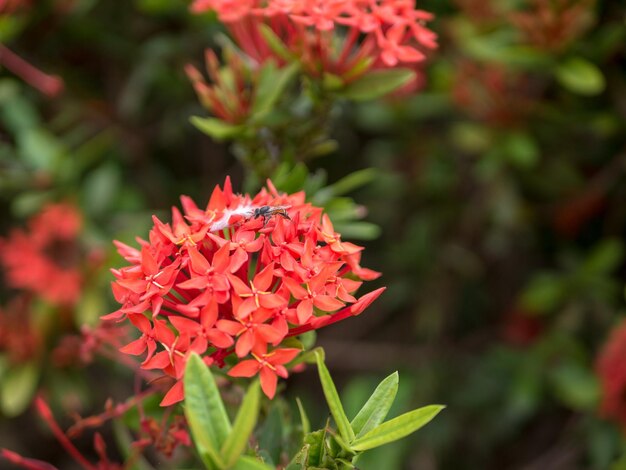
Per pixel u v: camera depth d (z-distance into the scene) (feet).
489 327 2.66
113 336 1.58
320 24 1.51
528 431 2.65
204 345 1.25
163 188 2.58
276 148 1.68
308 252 1.29
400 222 2.65
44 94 2.40
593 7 1.95
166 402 1.24
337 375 2.84
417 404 2.54
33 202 2.21
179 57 2.33
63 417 2.57
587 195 2.31
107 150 2.46
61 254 2.22
